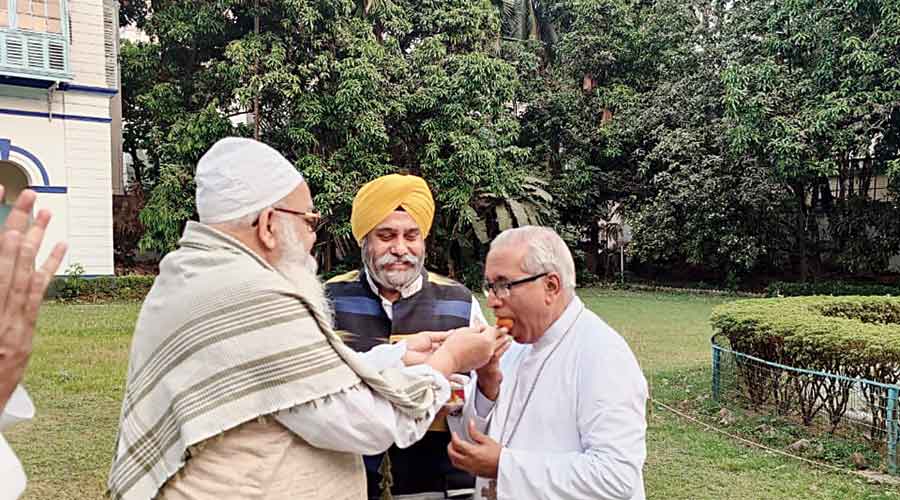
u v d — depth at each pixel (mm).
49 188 13719
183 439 1460
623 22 19219
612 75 19922
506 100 16141
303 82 14633
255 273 1570
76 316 11141
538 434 2004
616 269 20984
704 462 4875
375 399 1576
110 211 14414
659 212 17250
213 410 1455
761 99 14102
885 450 4891
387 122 15578
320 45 14570
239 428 1489
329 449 1594
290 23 14344
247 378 1476
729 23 16516
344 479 1636
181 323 1536
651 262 20688
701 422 5848
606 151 18812
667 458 4957
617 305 14836
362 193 2535
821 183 16766
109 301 13445
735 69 14477
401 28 15609
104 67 14234
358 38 14688
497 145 16531
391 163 16547
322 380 1494
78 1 13828
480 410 2246
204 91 14953
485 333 1938
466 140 15141
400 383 1631
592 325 2031
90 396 6301
